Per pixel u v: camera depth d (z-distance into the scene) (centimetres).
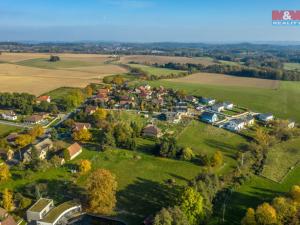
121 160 12862
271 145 14725
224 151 14012
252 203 9956
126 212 9381
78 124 16062
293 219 8244
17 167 11988
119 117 17888
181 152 13162
